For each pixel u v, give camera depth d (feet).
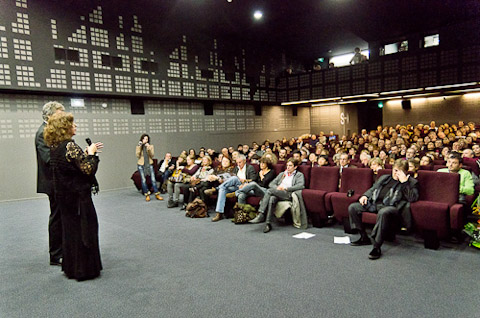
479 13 28.07
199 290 7.98
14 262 10.36
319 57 45.11
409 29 32.96
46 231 13.99
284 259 9.89
